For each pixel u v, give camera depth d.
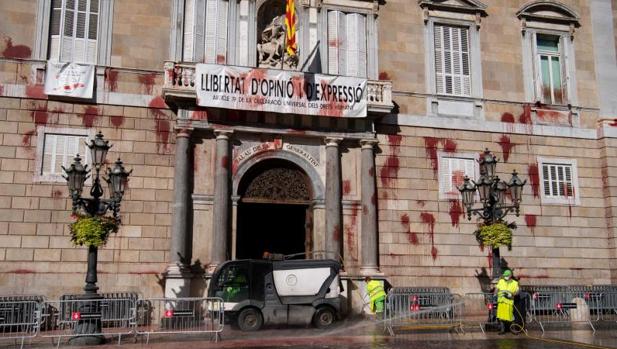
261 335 17.72
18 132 21.36
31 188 21.14
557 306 21.91
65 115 21.89
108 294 20.45
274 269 19.38
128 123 22.42
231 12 24.28
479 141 26.12
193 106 22.59
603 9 28.80
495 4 27.50
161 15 23.44
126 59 22.84
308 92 23.48
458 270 24.81
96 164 16.97
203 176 22.69
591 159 27.33
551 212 26.30
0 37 21.73
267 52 24.69
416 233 24.69
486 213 20.20
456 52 26.81
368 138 24.33
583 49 28.27
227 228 22.45
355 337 17.30
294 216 27.64
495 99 26.64
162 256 21.94
